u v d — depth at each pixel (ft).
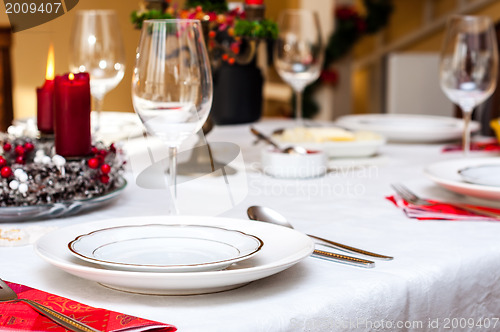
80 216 3.01
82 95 3.07
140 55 2.53
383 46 20.43
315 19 5.52
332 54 15.89
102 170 3.05
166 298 1.95
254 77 6.26
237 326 1.75
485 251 2.55
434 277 2.30
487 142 5.33
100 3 10.80
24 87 10.69
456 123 5.68
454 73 4.49
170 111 2.53
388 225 2.90
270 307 1.88
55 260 1.91
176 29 2.49
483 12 19.75
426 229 2.83
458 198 3.44
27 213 2.86
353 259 2.31
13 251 2.48
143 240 2.24
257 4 4.44
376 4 16.30
